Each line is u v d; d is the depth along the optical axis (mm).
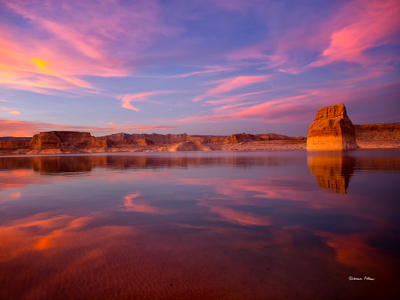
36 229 6105
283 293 3336
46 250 4820
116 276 3848
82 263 4270
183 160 39250
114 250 4781
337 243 4996
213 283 3617
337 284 3523
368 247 4785
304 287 3465
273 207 8016
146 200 9398
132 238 5402
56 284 3648
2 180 16062
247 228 6004
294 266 4066
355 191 10375
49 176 18406
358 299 3174
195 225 6289
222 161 34625
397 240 5102
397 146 94000
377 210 7387
